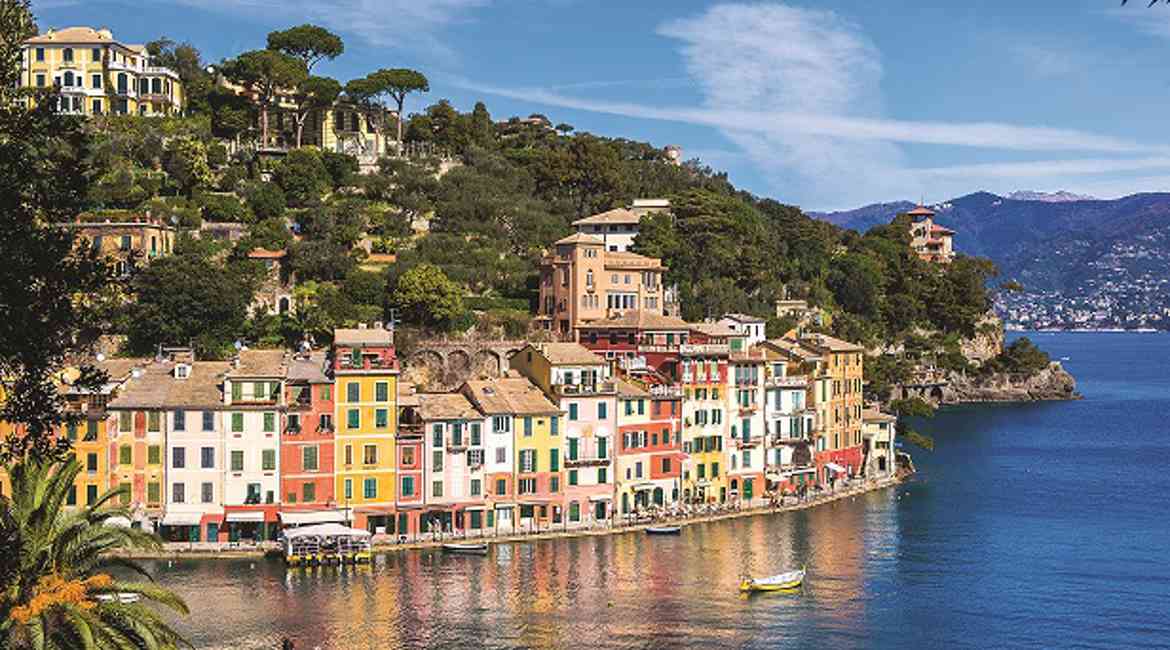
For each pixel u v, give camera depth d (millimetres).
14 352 43875
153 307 182250
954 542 153375
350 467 142500
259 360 145500
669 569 135750
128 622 76938
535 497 152750
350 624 112938
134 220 199625
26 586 74438
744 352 178750
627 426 160750
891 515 170250
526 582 128750
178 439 137875
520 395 155750
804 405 184625
